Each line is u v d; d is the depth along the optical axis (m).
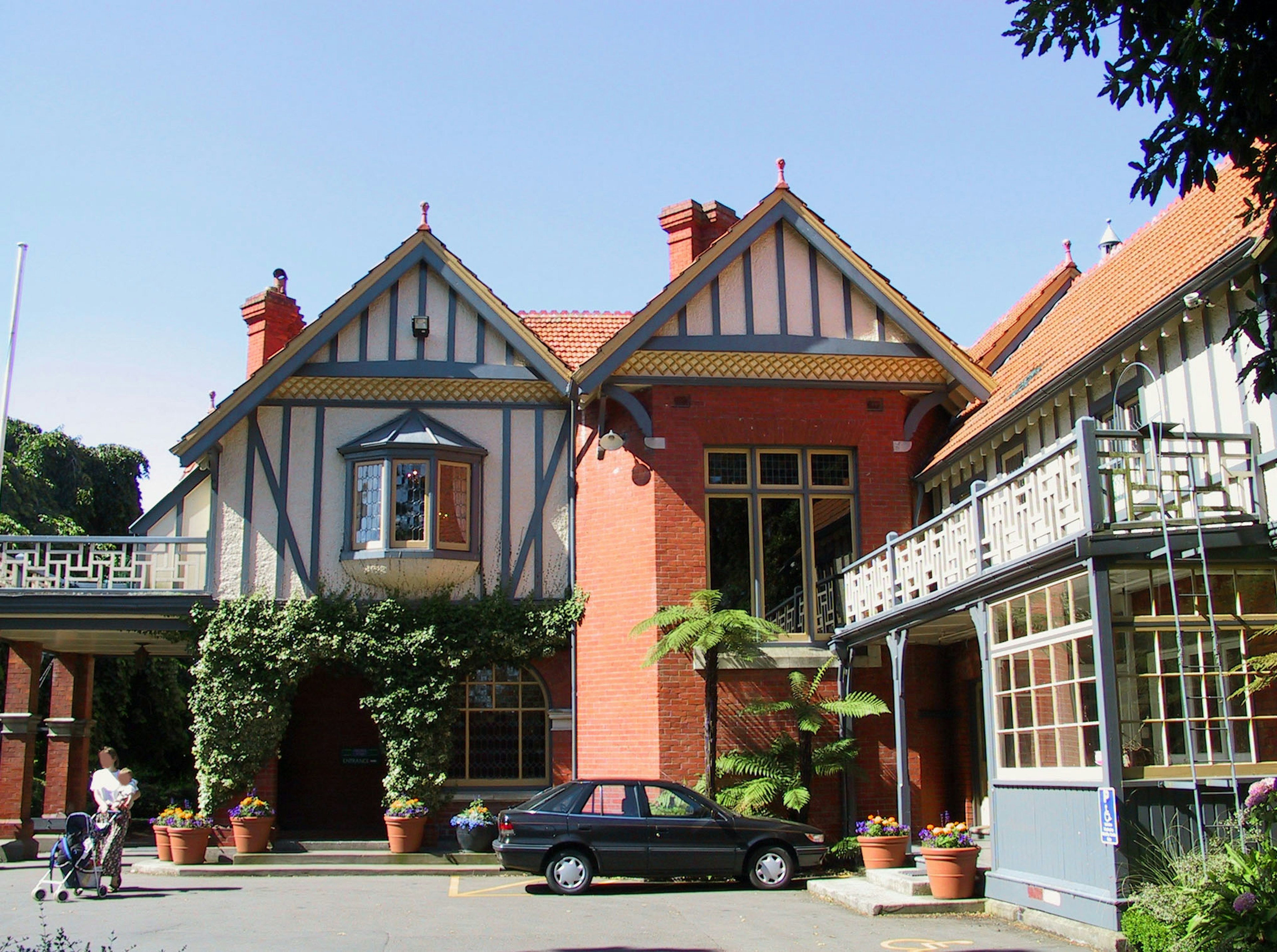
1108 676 10.24
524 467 18.75
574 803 13.81
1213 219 14.05
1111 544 10.31
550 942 10.06
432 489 18.08
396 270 18.84
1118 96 7.54
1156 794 10.16
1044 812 11.29
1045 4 7.61
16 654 20.12
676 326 17.11
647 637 16.84
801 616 17.09
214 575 18.05
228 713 17.56
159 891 13.84
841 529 17.42
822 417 17.50
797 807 15.08
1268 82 6.97
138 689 30.12
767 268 17.45
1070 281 20.36
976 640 16.17
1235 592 10.97
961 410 18.36
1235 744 10.97
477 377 18.69
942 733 17.05
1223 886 8.79
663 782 14.11
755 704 16.03
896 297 17.25
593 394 17.12
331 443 18.59
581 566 18.11
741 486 17.38
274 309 21.31
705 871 13.70
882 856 13.77
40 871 16.41
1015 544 11.91
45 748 28.86
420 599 18.12
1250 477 10.81
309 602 17.81
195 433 17.89
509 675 18.50
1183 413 12.54
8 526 29.39
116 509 36.66
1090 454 10.49
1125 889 9.92
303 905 12.45
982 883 12.44
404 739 17.55
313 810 18.80
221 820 17.38
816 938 10.34
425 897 13.26
